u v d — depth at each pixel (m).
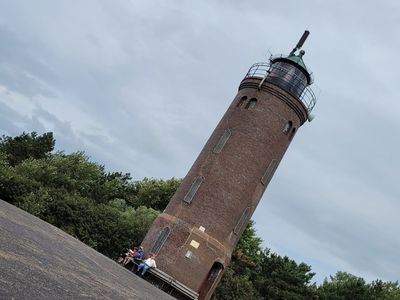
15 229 18.28
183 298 30.19
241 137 34.03
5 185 40.31
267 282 61.22
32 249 15.14
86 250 27.77
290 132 36.16
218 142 34.50
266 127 34.50
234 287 51.22
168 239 31.84
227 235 32.59
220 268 32.41
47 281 11.16
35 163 60.28
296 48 37.91
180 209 32.75
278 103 35.19
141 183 84.75
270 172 35.12
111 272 21.75
